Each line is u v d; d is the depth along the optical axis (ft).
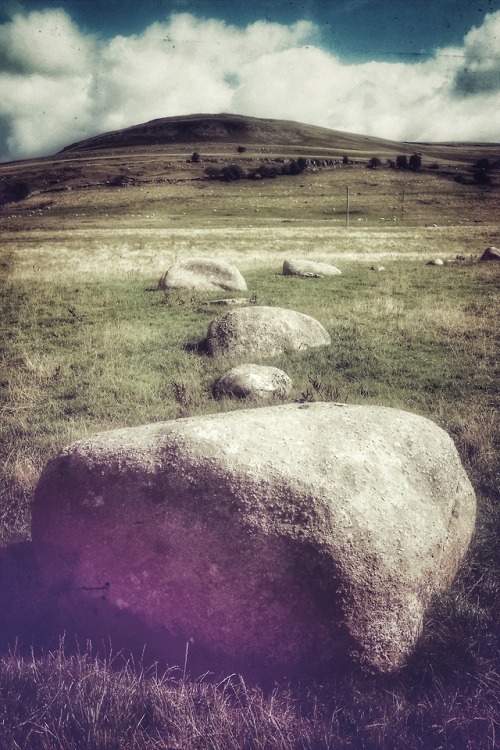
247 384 23.57
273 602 9.11
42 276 67.41
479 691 8.97
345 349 32.81
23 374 28.50
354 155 566.36
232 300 48.39
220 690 9.14
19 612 10.87
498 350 33.04
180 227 205.57
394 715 8.55
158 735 8.16
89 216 255.50
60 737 8.14
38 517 10.92
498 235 154.71
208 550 9.26
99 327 39.88
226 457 9.52
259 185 360.69
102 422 21.72
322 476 9.41
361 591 9.00
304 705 8.87
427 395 25.26
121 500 9.89
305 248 121.39
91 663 9.55
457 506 11.36
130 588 9.86
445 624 10.07
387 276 69.05
